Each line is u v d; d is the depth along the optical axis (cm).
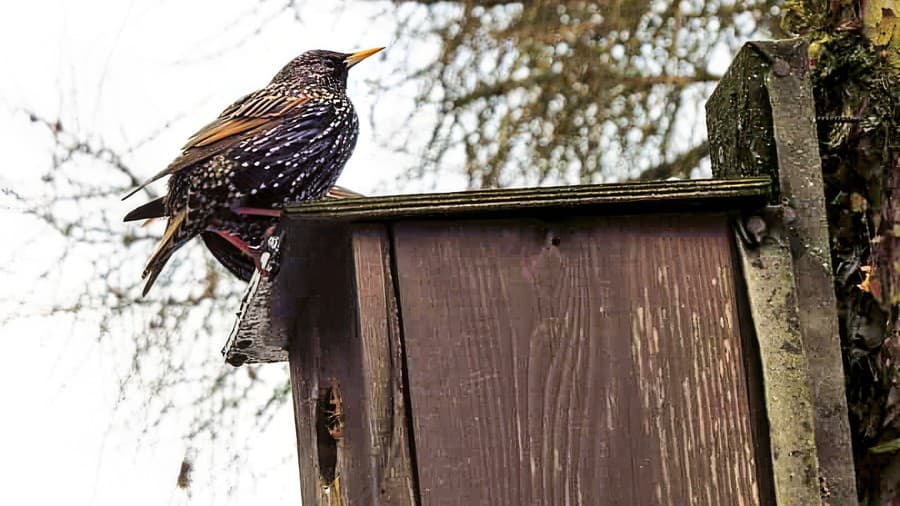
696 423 315
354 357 329
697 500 312
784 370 315
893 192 339
